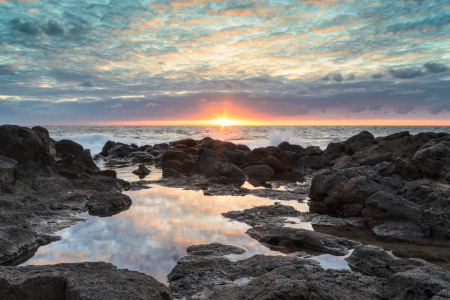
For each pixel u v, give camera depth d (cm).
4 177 1352
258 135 6988
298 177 2316
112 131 9731
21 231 883
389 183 1332
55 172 1669
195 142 3709
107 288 481
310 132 8419
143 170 2355
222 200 1477
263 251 863
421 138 2100
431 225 1051
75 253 825
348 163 2159
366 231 1086
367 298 558
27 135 1653
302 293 446
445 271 615
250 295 492
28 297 479
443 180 1490
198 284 641
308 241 901
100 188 1628
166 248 864
